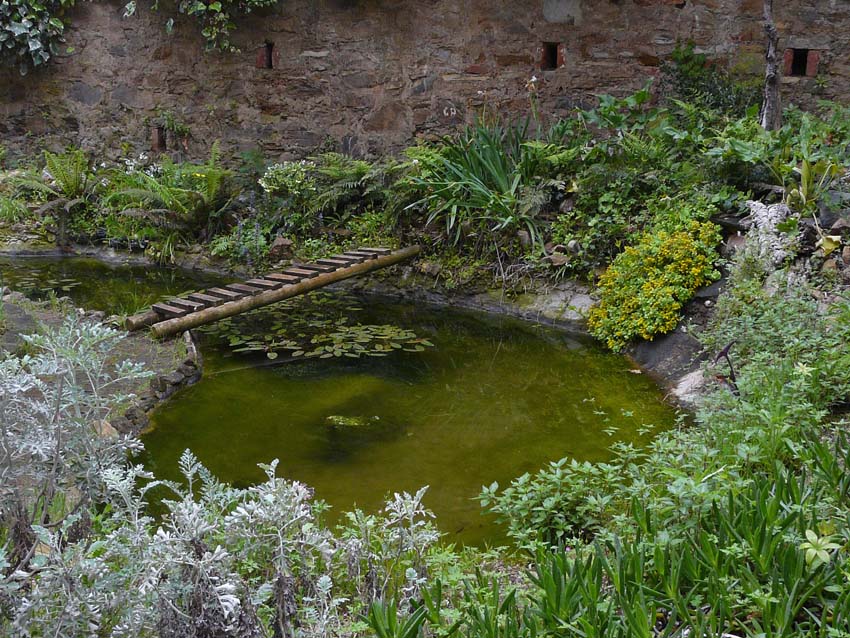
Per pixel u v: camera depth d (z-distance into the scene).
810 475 3.17
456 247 8.07
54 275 8.62
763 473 3.24
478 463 4.41
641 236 6.87
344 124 9.88
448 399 5.39
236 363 6.03
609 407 5.23
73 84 10.66
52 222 9.70
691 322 6.07
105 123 10.64
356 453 4.55
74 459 2.59
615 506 3.49
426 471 4.32
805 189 6.07
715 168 6.84
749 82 8.98
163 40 10.20
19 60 10.62
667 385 5.60
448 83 9.58
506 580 3.01
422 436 4.79
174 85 10.28
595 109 9.00
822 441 3.60
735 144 6.55
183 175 9.48
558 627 2.36
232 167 10.24
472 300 7.68
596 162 7.66
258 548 2.56
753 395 4.17
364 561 2.94
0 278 8.41
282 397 5.38
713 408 4.15
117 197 9.64
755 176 6.71
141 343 6.07
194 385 5.57
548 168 8.00
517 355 6.33
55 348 2.55
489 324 7.14
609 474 3.53
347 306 7.62
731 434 3.69
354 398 5.39
